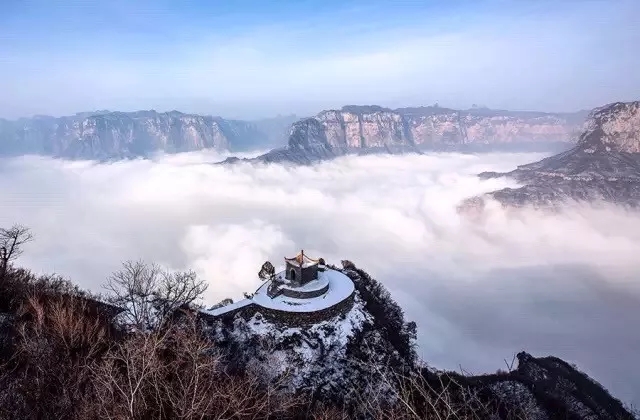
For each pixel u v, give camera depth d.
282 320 55.31
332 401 45.06
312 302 57.56
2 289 33.03
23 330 24.86
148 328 36.62
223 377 27.36
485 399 38.28
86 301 36.22
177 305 47.97
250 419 20.12
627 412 55.25
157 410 17.03
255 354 50.75
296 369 49.09
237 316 55.94
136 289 48.78
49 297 33.59
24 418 18.41
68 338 25.75
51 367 21.73
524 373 60.78
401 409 19.06
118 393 18.38
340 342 53.56
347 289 62.25
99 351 26.02
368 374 48.09
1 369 21.77
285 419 25.48
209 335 48.47
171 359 22.19
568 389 56.88
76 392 19.47
